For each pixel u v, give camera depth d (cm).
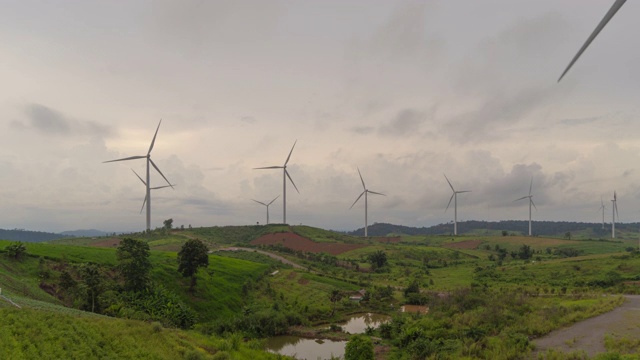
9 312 4494
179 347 4766
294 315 9475
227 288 11012
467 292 8381
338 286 13425
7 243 9219
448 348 5338
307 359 6806
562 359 4100
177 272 10388
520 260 18612
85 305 7088
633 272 12025
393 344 6675
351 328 9250
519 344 4738
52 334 4156
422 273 16375
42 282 7694
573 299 8094
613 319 5841
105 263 9388
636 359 3781
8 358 3459
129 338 4631
